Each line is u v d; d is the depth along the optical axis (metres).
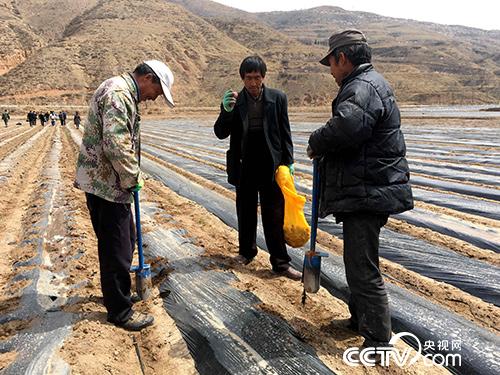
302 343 3.34
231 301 3.98
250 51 125.31
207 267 4.77
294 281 4.48
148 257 5.18
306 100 92.31
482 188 8.91
